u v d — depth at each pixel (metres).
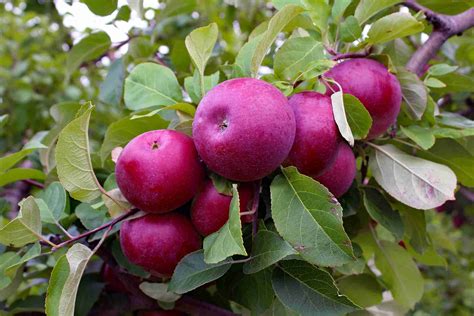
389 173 0.59
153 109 0.63
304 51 0.55
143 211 0.52
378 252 0.70
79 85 1.69
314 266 0.50
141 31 0.91
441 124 0.63
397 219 0.61
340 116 0.51
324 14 0.61
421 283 0.69
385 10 0.71
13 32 1.84
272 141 0.48
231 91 0.49
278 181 0.51
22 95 1.51
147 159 0.50
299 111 0.51
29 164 0.97
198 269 0.50
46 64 1.64
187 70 0.85
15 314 0.68
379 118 0.56
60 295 0.49
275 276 0.51
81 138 0.50
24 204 0.51
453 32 0.72
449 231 2.18
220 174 0.50
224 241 0.47
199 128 0.49
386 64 0.58
